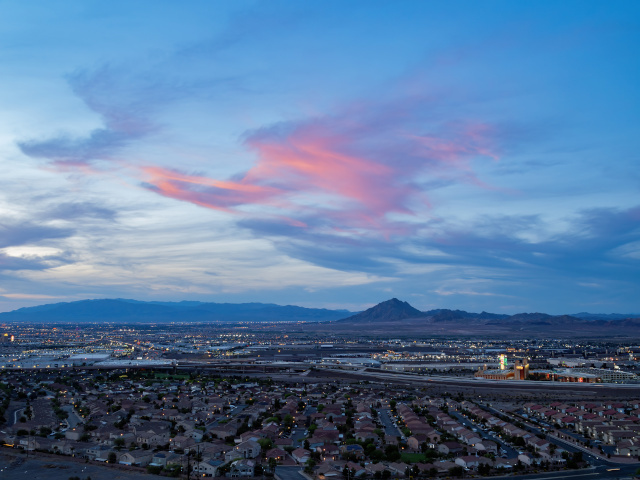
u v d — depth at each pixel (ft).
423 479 589.32
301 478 581.12
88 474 587.27
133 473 593.42
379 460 653.71
